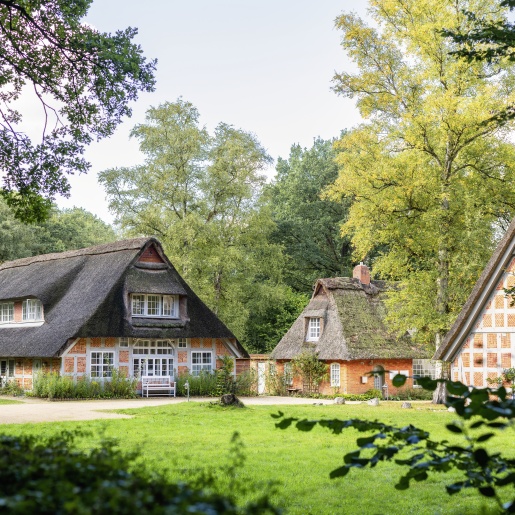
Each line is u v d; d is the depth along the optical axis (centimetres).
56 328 3553
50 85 1609
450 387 481
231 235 4950
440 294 3036
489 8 2797
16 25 1534
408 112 2911
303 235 5834
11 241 5753
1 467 412
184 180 4828
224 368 3562
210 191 4922
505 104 2711
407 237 3011
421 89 3038
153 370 3694
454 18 2805
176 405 2653
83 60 1565
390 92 3106
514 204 3020
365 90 3095
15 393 3600
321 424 531
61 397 3275
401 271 3078
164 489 381
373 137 3078
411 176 2922
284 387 4194
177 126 4788
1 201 5862
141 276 3722
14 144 1639
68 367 3400
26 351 3522
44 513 333
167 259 3844
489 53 1267
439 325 2942
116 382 3444
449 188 2938
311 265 5956
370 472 1318
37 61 1573
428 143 3038
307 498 1104
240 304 4947
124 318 3562
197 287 4622
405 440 521
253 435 1806
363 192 3003
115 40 1565
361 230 3012
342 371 3916
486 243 2973
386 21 3073
